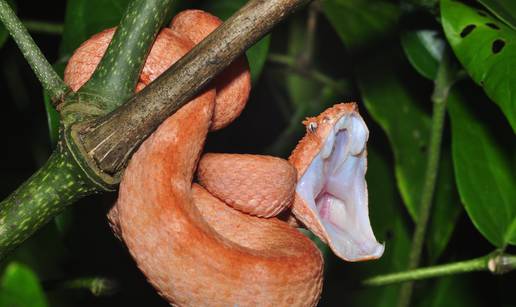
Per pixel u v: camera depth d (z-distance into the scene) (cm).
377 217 74
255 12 47
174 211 47
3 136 91
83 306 81
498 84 55
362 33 72
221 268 47
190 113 48
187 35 52
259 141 95
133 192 48
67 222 64
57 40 87
